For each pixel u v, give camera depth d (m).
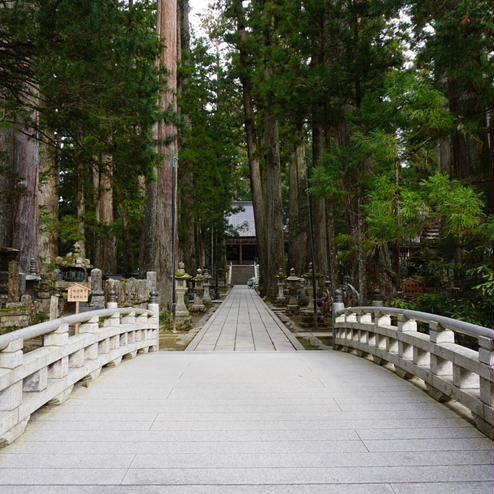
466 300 8.71
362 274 11.27
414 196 7.51
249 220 68.12
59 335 4.92
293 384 5.87
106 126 9.63
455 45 8.48
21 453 3.41
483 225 7.18
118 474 3.01
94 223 25.86
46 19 7.94
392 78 9.09
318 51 13.09
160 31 18.08
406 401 4.96
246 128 31.83
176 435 3.82
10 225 17.33
